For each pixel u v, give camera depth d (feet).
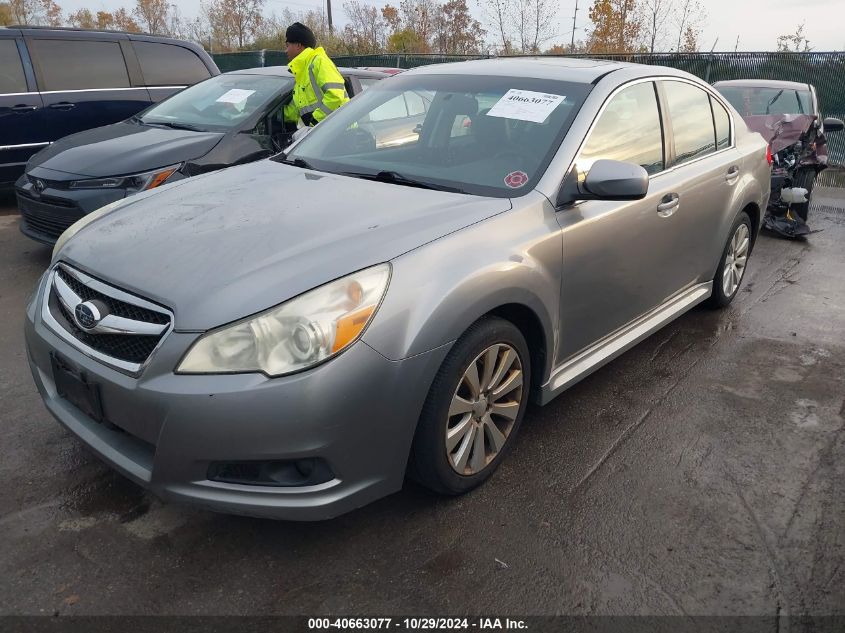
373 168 10.73
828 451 10.54
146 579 7.55
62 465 9.54
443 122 11.22
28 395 11.46
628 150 11.18
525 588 7.61
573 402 11.80
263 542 8.16
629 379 12.72
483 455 9.05
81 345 7.90
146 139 18.39
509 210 9.07
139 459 7.63
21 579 7.49
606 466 9.95
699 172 12.93
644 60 44.24
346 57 60.23
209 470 7.18
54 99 23.72
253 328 6.95
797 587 7.78
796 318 16.06
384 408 7.42
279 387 6.85
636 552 8.22
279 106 19.92
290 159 11.79
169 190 10.43
